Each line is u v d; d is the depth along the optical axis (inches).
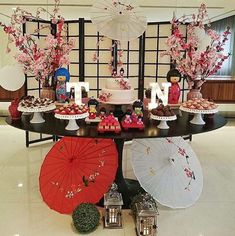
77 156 118.6
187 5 225.6
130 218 108.9
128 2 133.3
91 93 235.1
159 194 111.7
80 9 232.7
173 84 138.1
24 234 98.9
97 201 110.7
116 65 173.6
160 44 230.1
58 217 109.3
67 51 133.0
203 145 201.6
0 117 272.4
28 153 179.0
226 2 220.2
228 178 147.1
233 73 309.3
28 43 126.3
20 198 123.4
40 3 217.3
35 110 110.0
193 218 110.3
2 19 259.6
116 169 114.7
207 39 129.2
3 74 137.7
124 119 107.5
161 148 119.8
